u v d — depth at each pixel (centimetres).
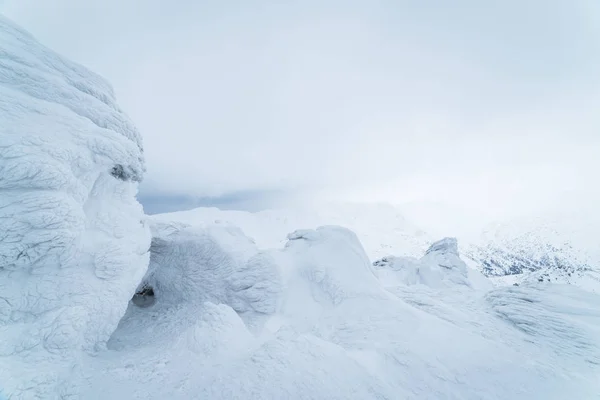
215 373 599
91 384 554
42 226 588
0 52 679
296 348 663
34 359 525
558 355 834
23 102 647
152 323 1013
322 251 1313
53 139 645
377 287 1140
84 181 727
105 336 708
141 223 956
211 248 1305
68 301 634
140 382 582
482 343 819
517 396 642
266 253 1267
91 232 749
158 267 1288
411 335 829
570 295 1174
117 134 827
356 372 630
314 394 549
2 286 565
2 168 556
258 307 1083
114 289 732
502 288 1302
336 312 1024
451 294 1391
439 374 670
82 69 888
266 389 545
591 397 657
